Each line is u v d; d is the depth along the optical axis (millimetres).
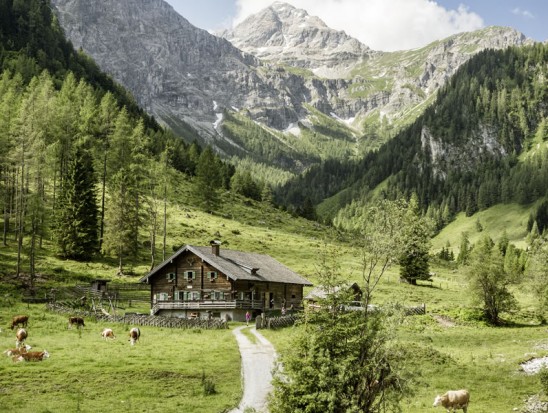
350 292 31781
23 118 102312
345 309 31422
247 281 86062
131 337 52875
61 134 126500
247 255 94125
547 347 62250
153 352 49500
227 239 141500
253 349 54562
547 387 42094
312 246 153375
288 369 29312
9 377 38812
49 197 123938
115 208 107375
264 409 35969
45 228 116500
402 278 130250
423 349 52250
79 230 105875
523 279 85750
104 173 123125
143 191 117438
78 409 33656
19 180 105062
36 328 58531
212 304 82625
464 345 65375
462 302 105625
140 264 111562
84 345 50781
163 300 87000
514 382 46188
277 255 137500
